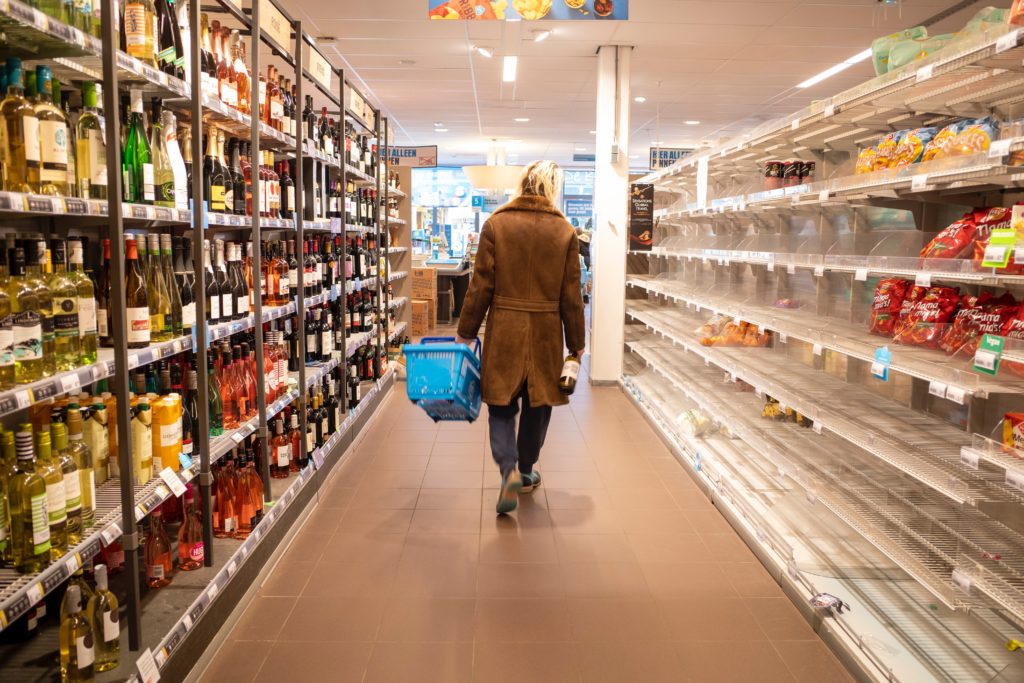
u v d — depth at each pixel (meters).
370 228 6.31
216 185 3.10
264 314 3.54
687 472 4.85
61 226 2.72
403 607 3.02
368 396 5.91
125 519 2.16
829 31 6.95
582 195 22.30
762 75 8.88
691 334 5.88
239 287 3.32
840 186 3.20
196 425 2.93
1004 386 2.20
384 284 7.18
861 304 3.90
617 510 4.16
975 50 2.18
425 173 22.70
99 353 2.34
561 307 3.91
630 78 9.12
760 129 4.20
